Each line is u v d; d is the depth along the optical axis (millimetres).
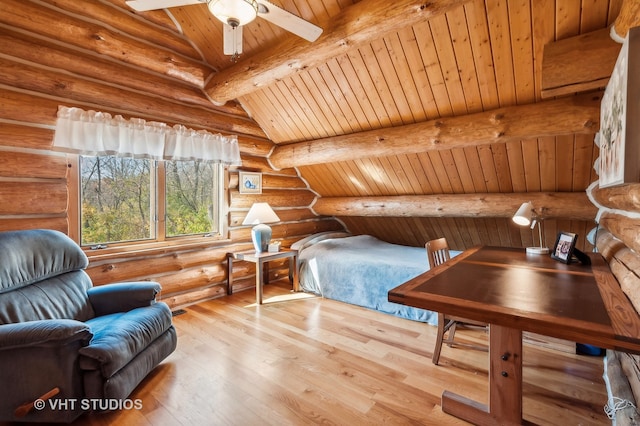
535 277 1803
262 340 2771
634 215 1831
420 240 5156
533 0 2115
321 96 3486
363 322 3184
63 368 1719
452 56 2611
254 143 4289
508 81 2619
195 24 3334
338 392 2025
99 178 3098
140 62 3141
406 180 4145
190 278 3691
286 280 4820
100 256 2975
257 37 3133
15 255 2059
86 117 2729
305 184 5266
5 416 1722
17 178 2512
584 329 1104
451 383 2117
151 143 3133
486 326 2662
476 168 3523
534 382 2125
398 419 1782
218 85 3459
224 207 4051
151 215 3494
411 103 3131
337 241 4633
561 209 3281
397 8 2141
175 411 1860
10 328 1683
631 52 1408
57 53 2666
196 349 2605
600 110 2355
